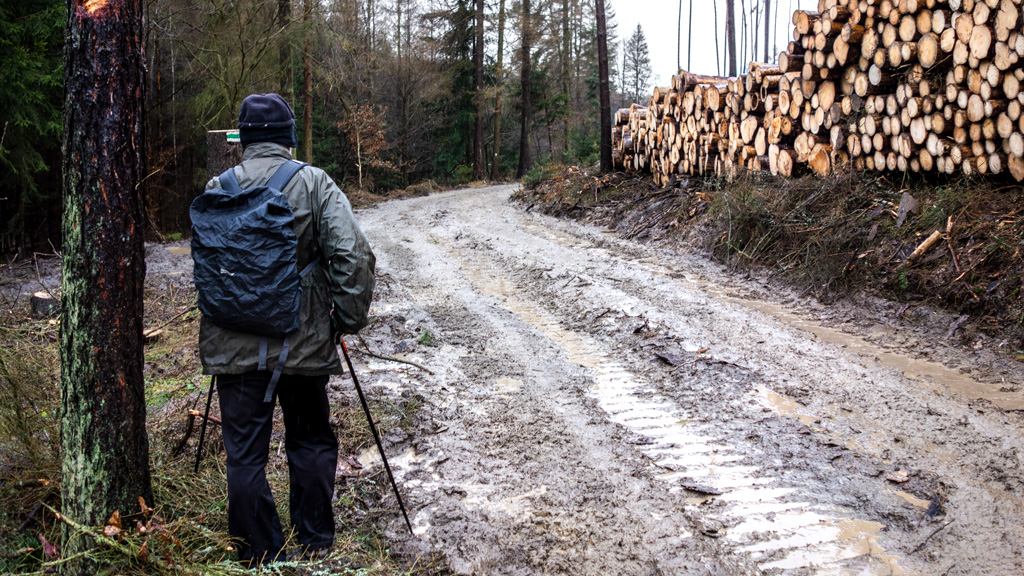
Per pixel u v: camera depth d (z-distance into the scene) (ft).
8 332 10.69
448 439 11.88
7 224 45.09
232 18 46.16
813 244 22.08
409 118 104.68
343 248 7.49
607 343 17.76
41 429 8.82
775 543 8.59
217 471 9.99
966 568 7.97
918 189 21.66
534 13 100.17
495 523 9.22
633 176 44.27
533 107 117.29
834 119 24.73
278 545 7.92
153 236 41.29
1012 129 18.08
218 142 18.16
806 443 11.38
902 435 11.53
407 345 17.33
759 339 17.01
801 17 26.09
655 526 9.05
